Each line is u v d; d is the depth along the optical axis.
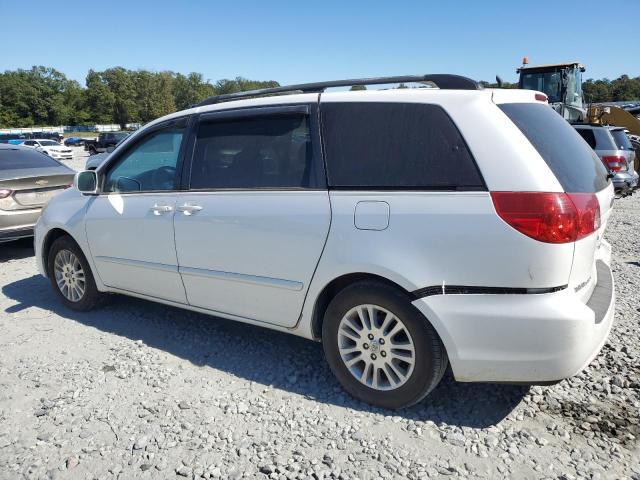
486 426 2.79
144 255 3.94
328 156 3.05
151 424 2.90
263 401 3.10
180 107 149.88
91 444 2.74
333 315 3.03
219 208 3.43
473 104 2.71
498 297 2.54
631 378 3.22
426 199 2.69
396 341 2.88
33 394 3.25
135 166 4.08
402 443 2.67
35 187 6.89
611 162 10.51
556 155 2.71
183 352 3.80
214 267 3.51
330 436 2.75
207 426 2.87
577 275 2.57
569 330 2.46
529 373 2.56
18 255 7.18
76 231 4.39
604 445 2.61
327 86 3.25
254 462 2.57
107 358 3.73
